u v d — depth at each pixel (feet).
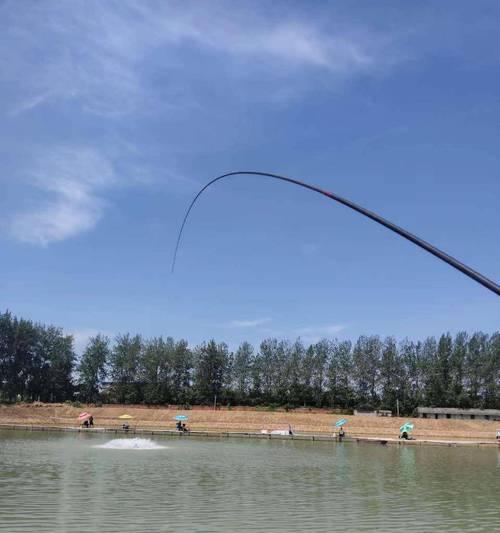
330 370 440.04
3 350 453.58
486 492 107.55
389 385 433.07
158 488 101.40
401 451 211.00
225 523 72.64
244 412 396.37
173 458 160.66
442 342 443.73
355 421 366.63
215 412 398.42
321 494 99.91
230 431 318.24
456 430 351.25
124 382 463.01
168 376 460.55
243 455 176.96
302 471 135.74
